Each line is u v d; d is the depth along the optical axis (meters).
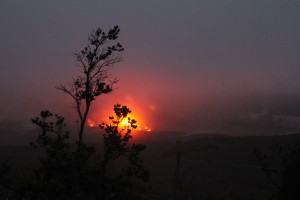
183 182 21.44
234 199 17.23
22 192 13.23
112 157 13.28
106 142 13.14
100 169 13.02
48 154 12.91
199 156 30.59
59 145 12.93
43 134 13.16
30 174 15.63
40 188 12.66
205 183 21.27
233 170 24.44
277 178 20.92
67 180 12.49
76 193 12.68
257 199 16.89
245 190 19.05
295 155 10.77
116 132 13.17
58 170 12.53
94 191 12.69
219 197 17.83
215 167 25.72
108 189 12.83
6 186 14.43
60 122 13.41
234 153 30.33
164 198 17.19
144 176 13.30
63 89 14.62
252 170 24.05
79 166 12.58
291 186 9.70
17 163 28.28
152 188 19.61
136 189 18.16
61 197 12.55
